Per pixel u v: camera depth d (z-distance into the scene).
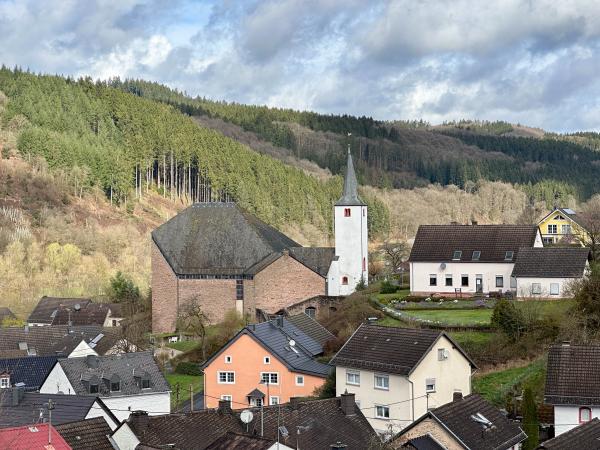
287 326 89.19
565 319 78.81
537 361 76.06
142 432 57.41
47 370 89.50
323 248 119.88
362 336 74.38
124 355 85.62
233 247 121.44
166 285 121.56
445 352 70.56
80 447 56.59
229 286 119.12
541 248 96.50
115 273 184.62
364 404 71.12
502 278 101.44
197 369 96.44
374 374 70.44
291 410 60.47
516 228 103.88
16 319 140.12
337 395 73.19
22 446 53.81
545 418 67.12
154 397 83.44
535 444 61.78
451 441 56.00
